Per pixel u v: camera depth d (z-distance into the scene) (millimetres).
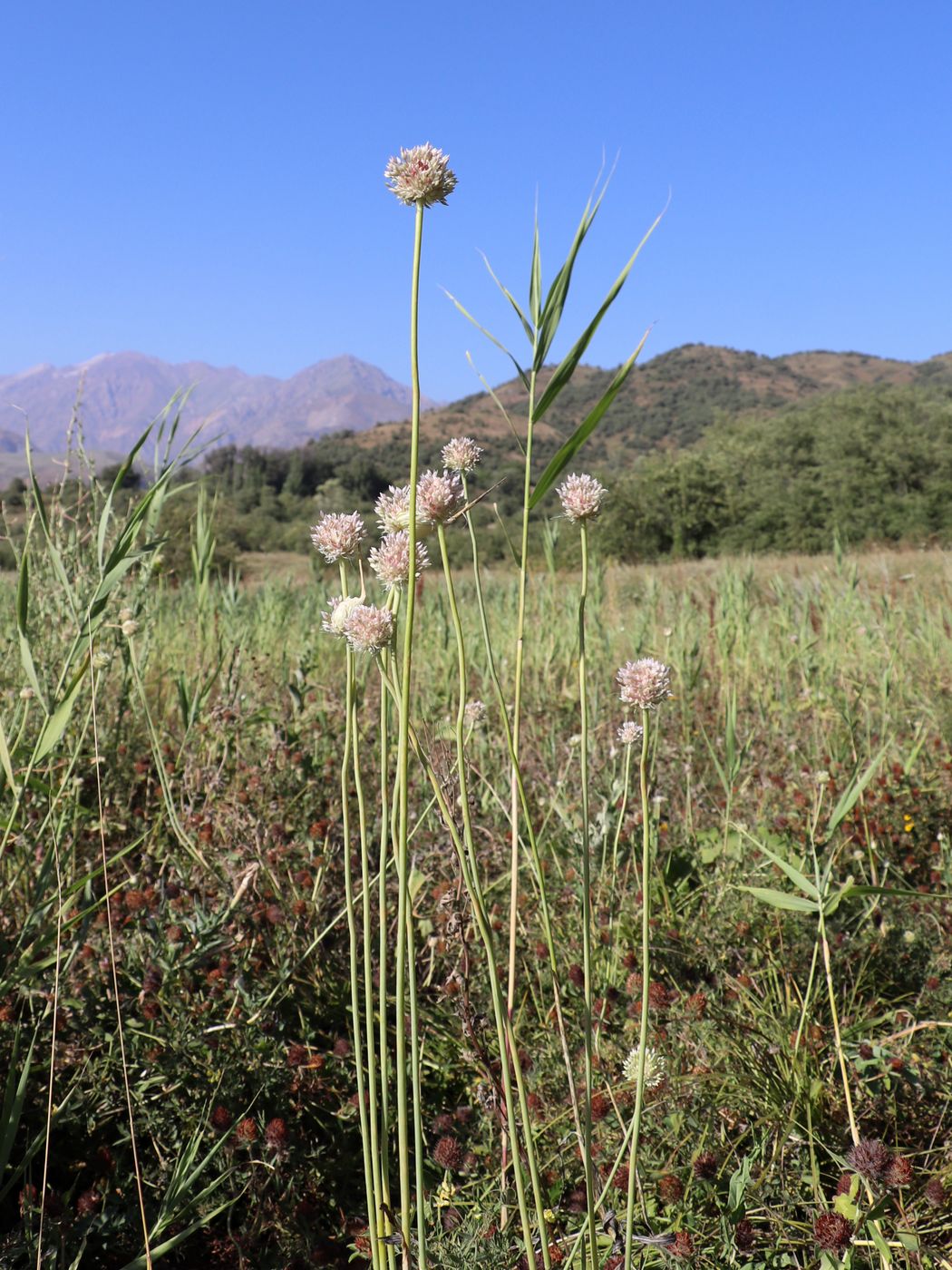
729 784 3607
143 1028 2436
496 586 11000
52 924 2439
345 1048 2492
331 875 3322
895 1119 2295
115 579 2271
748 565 9016
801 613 8266
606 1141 2180
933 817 3955
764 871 3240
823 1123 2264
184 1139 2229
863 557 20125
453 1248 1826
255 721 4332
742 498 41094
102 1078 2314
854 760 4371
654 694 1418
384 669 1440
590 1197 1420
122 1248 2051
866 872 3525
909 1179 1871
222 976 2598
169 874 3297
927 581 11516
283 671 5332
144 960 2578
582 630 1458
